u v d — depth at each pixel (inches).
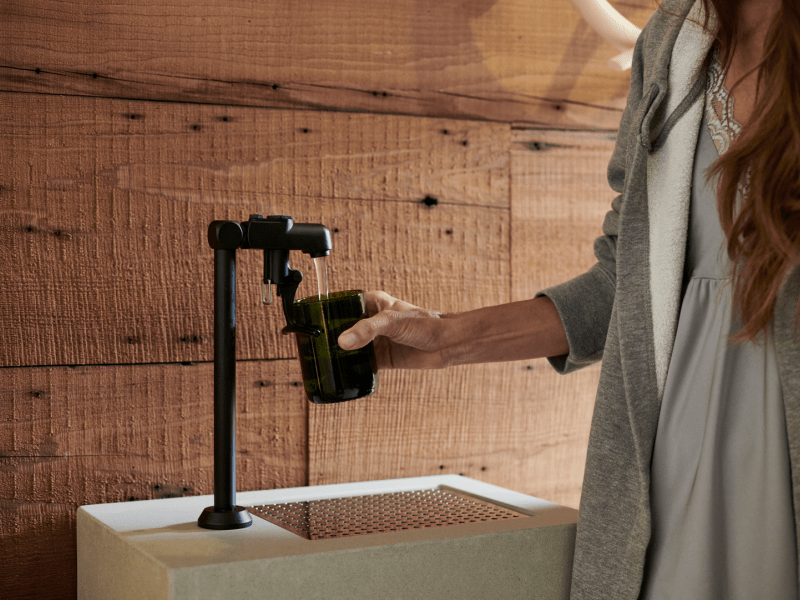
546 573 37.4
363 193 50.2
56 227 43.4
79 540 41.3
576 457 57.0
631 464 35.0
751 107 33.4
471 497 45.6
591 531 35.5
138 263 45.2
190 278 46.4
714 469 32.6
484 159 53.4
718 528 32.6
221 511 36.8
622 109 57.8
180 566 29.7
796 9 29.4
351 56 49.7
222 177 46.9
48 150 43.2
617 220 39.0
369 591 33.0
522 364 55.1
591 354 39.8
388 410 51.2
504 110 53.9
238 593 30.4
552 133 55.6
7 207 42.4
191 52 46.0
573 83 56.0
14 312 42.6
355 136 49.9
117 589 35.3
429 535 35.3
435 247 52.2
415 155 51.5
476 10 52.8
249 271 47.7
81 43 43.7
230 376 37.0
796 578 31.7
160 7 45.3
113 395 44.8
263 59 47.6
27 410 42.9
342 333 37.2
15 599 42.7
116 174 44.6
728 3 33.9
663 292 34.5
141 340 45.3
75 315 43.9
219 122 46.8
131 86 44.8
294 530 36.6
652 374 34.8
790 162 29.2
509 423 54.7
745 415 32.7
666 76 35.3
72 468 43.9
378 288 50.6
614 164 39.6
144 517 38.9
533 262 55.2
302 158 48.7
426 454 52.2
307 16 48.5
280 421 48.5
